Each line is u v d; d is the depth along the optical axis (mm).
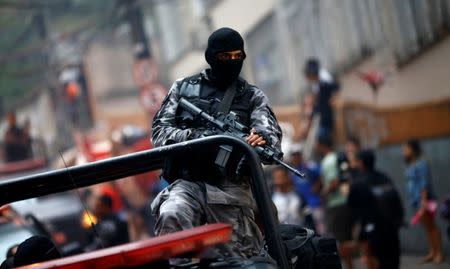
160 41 73125
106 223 24188
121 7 45312
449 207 22719
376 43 37250
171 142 10883
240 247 10773
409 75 35094
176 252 7938
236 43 11125
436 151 31344
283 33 50438
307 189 26297
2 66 66375
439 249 26953
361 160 23297
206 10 63312
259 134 10812
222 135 9961
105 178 10102
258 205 9812
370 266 22781
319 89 32094
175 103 11422
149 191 36688
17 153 45062
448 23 32031
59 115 63781
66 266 7688
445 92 33062
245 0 55812
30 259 10719
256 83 56344
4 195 9812
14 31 66750
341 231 24062
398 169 32531
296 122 38938
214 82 11383
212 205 10766
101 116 74000
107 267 7785
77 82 66500
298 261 10422
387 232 22469
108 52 84438
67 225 33531
